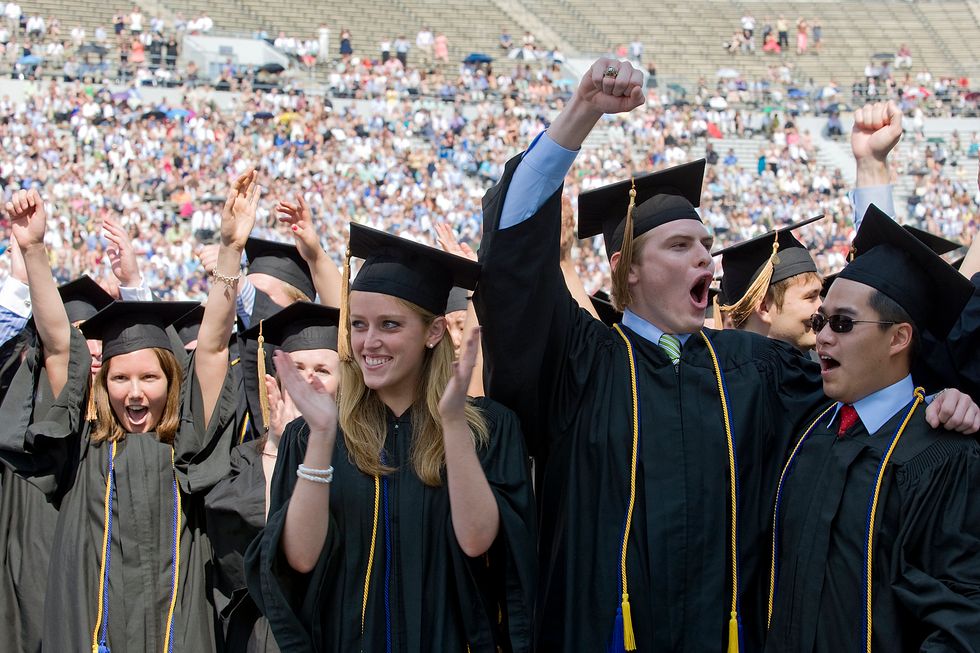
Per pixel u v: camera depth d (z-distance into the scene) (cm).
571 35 4612
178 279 2362
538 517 376
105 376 446
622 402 352
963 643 298
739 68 4612
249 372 483
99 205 2617
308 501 311
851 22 4891
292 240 2525
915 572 317
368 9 4403
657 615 333
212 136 3027
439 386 338
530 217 334
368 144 3167
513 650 316
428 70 4025
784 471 352
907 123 3841
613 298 379
